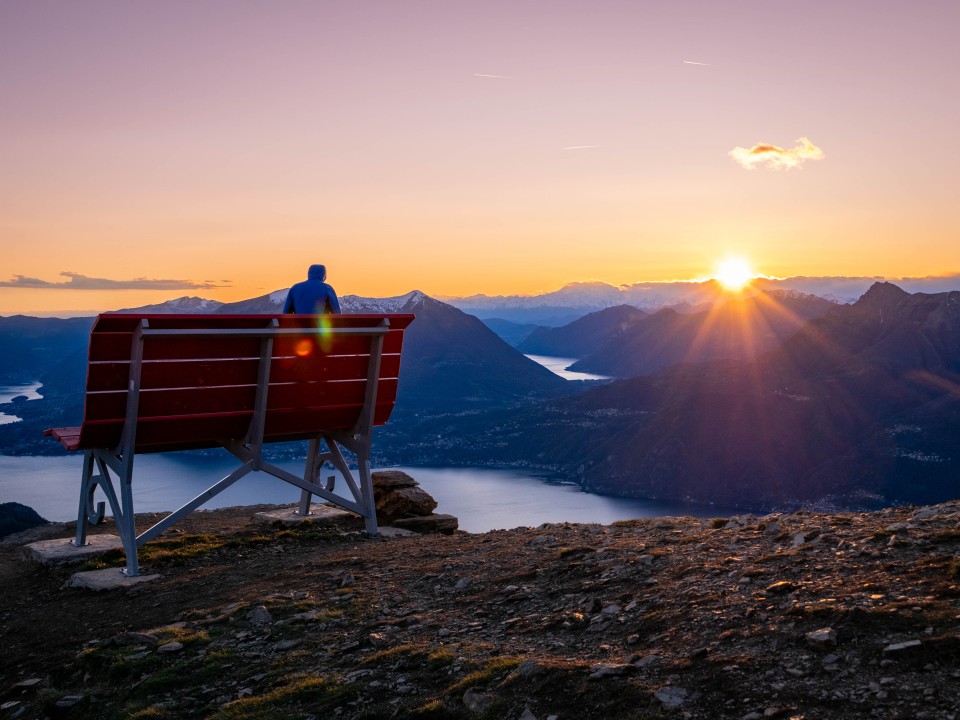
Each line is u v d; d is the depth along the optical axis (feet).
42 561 26.96
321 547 28.09
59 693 17.75
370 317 27.89
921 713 11.23
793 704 12.17
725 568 18.52
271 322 25.52
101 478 26.37
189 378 25.16
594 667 14.53
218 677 17.40
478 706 14.14
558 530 26.58
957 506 20.93
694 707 12.69
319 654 17.78
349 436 30.22
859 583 16.08
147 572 25.62
